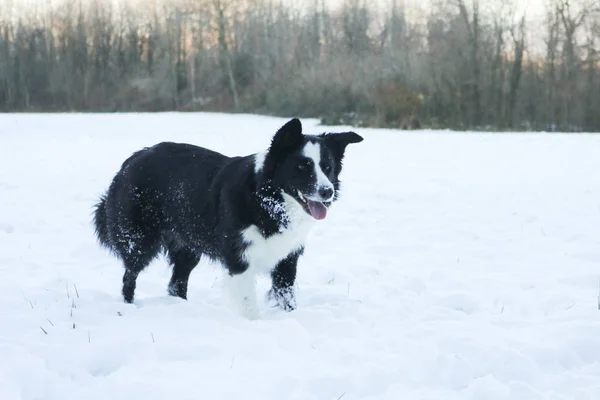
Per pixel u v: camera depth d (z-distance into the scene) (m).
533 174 14.70
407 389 3.88
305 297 6.08
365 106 41.47
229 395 3.71
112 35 60.81
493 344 4.56
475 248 8.16
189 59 56.19
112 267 7.20
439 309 5.57
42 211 10.41
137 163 5.95
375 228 9.53
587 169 15.40
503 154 19.22
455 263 7.46
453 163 17.06
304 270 7.12
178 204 5.73
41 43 58.50
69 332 4.77
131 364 4.21
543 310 5.61
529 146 21.75
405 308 5.62
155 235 5.93
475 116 40.94
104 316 5.16
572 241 8.57
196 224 5.64
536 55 40.97
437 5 41.75
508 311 5.61
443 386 4.03
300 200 5.25
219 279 6.72
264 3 53.84
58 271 6.88
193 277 6.84
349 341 4.66
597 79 38.66
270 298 5.77
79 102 54.81
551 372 4.27
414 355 4.39
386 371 4.05
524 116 40.66
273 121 38.47
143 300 5.85
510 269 7.20
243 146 21.41
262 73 49.75
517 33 40.53
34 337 4.67
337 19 52.84
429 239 8.77
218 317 5.20
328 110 42.75
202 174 5.64
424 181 13.83
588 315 5.27
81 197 11.62
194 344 4.47
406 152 20.09
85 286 6.29
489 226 9.56
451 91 40.78
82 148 20.84
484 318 5.31
